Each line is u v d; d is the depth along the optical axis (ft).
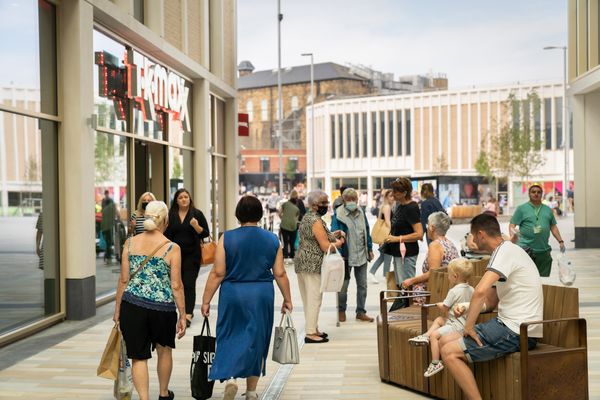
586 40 73.26
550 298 18.25
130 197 43.78
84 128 33.78
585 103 73.41
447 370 19.39
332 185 310.45
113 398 20.88
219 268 18.57
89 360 25.61
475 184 140.26
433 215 25.09
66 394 21.33
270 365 24.70
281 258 19.11
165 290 18.40
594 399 19.60
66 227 33.35
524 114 190.29
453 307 19.22
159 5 48.44
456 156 274.77
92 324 32.32
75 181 33.32
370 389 21.36
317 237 28.17
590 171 73.51
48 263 32.24
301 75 372.38
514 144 185.26
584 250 71.20
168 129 52.95
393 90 385.09
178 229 31.37
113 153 40.93
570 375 17.38
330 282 27.53
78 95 33.45
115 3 40.09
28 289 30.40
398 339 21.42
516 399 17.24
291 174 340.39
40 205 31.60
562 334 17.81
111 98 40.60
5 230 28.53
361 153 299.99
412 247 31.78
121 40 42.14
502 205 204.74
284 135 371.76
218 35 68.54
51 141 32.83
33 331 30.14
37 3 31.78
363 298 33.04
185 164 59.41
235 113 76.59
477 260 26.37
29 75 30.91
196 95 61.93
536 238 34.17
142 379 18.04
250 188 335.67
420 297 24.02
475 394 17.47
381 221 45.44
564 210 187.73
